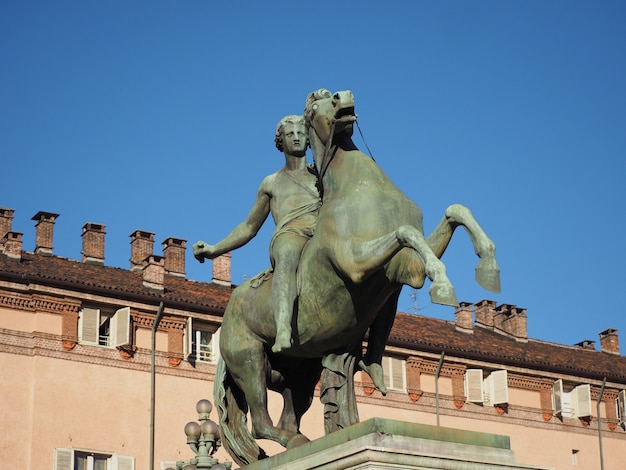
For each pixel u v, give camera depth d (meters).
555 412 54.34
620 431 55.72
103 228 48.19
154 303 45.50
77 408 42.91
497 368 53.47
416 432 8.21
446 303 7.95
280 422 10.07
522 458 52.72
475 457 8.30
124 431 43.44
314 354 9.53
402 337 51.31
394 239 8.50
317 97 9.68
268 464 8.91
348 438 8.29
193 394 45.12
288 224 9.72
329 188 9.45
